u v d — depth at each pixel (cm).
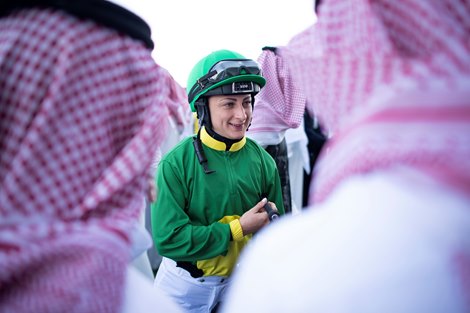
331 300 46
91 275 59
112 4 68
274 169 193
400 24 52
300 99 277
